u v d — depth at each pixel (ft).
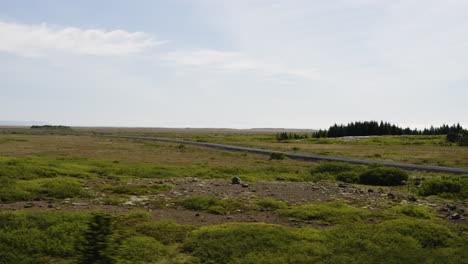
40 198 39.14
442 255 22.39
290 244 23.82
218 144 219.00
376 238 25.03
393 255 22.08
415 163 115.44
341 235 25.76
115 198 40.75
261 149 184.85
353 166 79.51
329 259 21.47
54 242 23.08
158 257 21.52
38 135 306.35
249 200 40.34
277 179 67.62
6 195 38.60
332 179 69.36
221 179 61.82
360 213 33.58
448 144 231.09
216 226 27.55
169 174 70.74
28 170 57.36
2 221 26.37
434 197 47.85
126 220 29.71
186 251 23.08
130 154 131.54
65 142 200.44
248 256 21.70
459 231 28.50
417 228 27.35
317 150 182.09
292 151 171.83
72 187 43.57
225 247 22.99
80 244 22.72
